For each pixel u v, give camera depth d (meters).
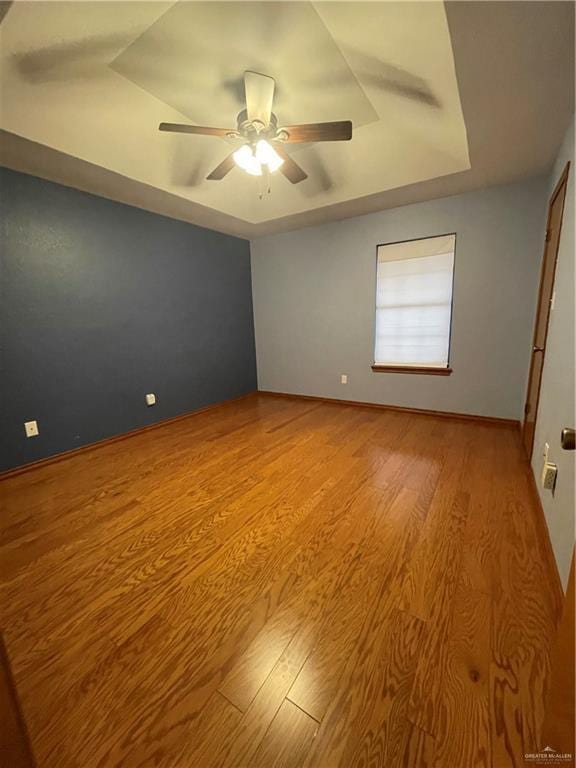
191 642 1.15
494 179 2.71
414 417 3.54
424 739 0.86
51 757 0.85
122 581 1.43
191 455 2.76
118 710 0.95
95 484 2.30
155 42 1.58
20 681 1.04
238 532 1.73
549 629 1.14
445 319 3.32
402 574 1.41
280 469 2.43
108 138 2.17
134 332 3.26
